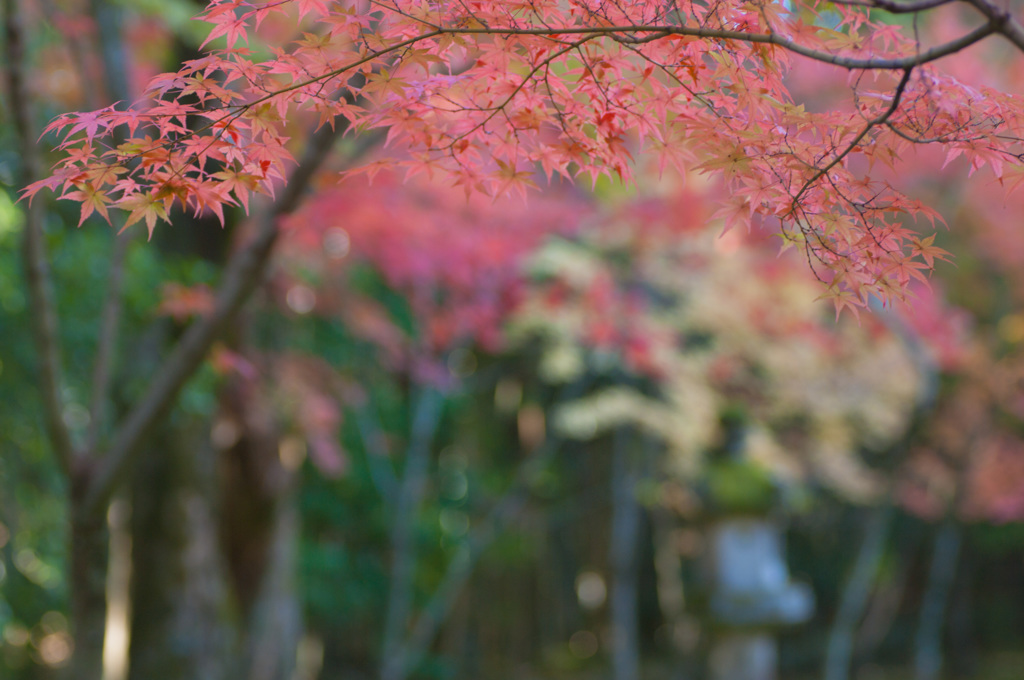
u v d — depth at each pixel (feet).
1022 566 47.01
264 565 18.34
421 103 4.39
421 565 34.42
